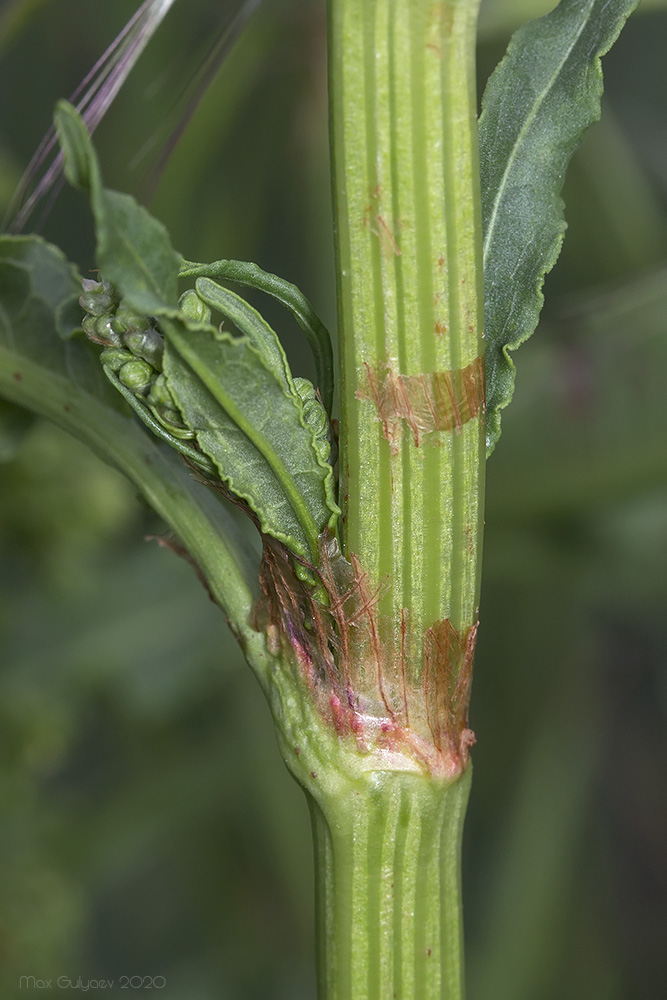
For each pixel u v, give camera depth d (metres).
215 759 0.43
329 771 0.23
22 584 0.38
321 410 0.22
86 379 0.24
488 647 0.46
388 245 0.22
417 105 0.22
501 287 0.23
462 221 0.22
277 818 0.43
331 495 0.22
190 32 0.36
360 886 0.23
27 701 0.35
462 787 0.23
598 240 0.43
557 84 0.23
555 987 0.45
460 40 0.22
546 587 0.45
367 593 0.22
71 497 0.34
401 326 0.22
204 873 0.50
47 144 0.24
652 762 0.49
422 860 0.23
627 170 0.42
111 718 0.46
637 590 0.38
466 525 0.22
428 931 0.23
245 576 0.23
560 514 0.34
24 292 0.24
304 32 0.38
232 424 0.22
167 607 0.38
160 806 0.42
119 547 0.41
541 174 0.23
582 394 0.31
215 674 0.39
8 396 0.24
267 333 0.22
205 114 0.36
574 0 0.23
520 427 0.31
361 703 0.23
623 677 0.49
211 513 0.23
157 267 0.21
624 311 0.31
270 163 0.41
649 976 0.47
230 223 0.41
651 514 0.35
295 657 0.23
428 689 0.23
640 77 0.48
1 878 0.35
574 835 0.45
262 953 0.49
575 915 0.46
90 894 0.48
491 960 0.43
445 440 0.22
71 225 0.39
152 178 0.26
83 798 0.42
